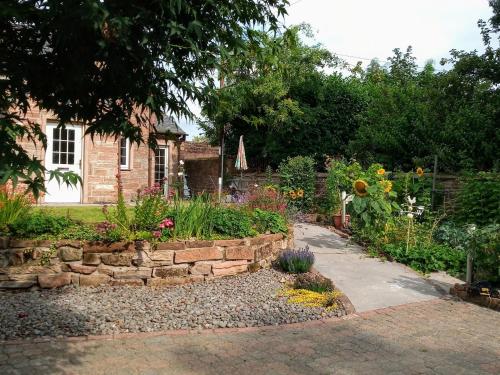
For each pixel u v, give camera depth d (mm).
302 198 14383
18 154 2082
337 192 12672
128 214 7188
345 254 8695
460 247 8047
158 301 5664
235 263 7043
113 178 13055
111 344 4277
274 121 17109
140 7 2289
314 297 5836
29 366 3715
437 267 7602
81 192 12680
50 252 6145
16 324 4680
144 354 4066
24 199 6781
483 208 8898
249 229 7531
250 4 2846
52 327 4621
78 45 2314
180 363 3893
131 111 2752
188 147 24047
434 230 9195
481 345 4500
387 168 13922
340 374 3752
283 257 7398
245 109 17734
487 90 11922
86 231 6488
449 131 11938
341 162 13609
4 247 6012
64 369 3682
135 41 2395
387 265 7918
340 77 19422
